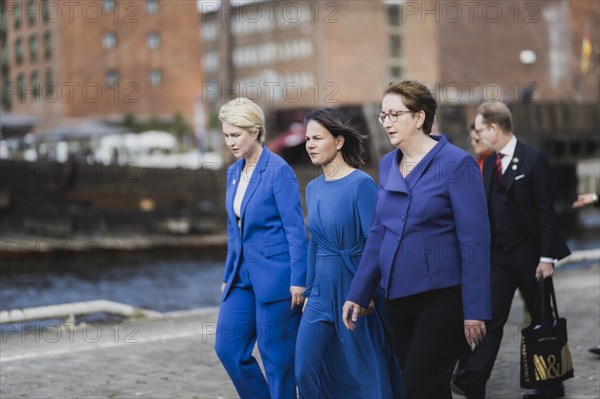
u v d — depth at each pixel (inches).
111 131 1755.7
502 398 246.1
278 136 1223.5
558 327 232.5
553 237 233.6
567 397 242.2
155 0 2514.8
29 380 276.5
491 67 2271.2
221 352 205.8
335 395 194.5
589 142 1155.9
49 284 700.0
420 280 166.6
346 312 176.7
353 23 3061.0
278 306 202.1
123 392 261.9
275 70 3280.0
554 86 2012.8
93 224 1144.2
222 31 1135.0
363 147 193.8
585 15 1980.8
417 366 165.6
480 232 164.4
